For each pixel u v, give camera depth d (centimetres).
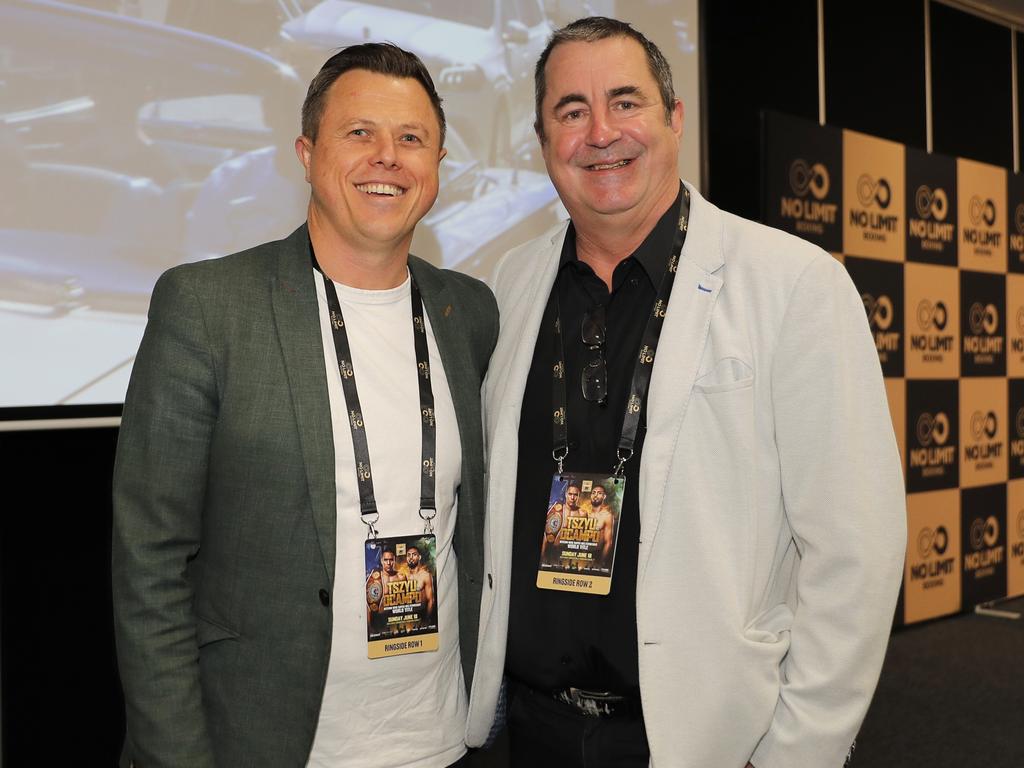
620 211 149
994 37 501
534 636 148
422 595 139
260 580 133
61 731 264
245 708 132
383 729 137
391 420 142
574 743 147
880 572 131
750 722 133
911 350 440
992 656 402
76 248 247
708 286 143
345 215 141
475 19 307
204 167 264
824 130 401
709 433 137
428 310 155
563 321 159
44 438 260
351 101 141
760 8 393
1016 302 497
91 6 246
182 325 132
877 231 425
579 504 145
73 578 265
